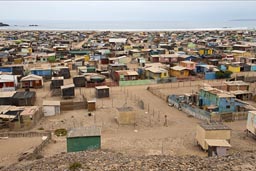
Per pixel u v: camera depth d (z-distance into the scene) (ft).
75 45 516.73
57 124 141.08
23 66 281.95
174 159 68.69
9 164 87.97
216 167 60.13
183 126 136.67
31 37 652.48
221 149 98.58
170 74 268.00
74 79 224.53
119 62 324.60
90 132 104.68
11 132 127.44
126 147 106.52
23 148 108.06
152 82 236.22
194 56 338.54
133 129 133.18
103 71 271.28
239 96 187.42
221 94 160.04
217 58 342.64
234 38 650.02
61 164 68.03
